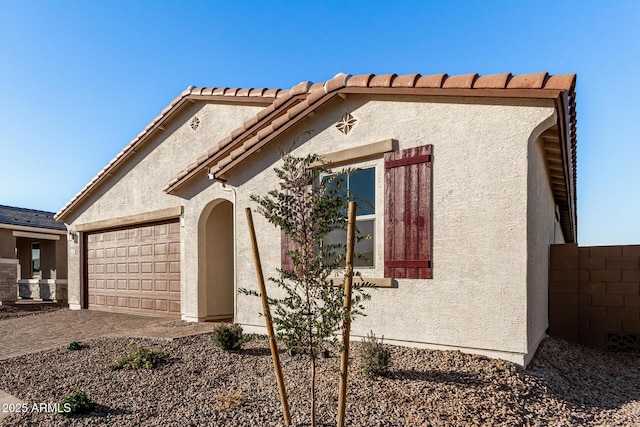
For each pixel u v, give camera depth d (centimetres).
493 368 540
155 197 1262
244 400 489
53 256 2056
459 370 540
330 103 763
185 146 1212
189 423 436
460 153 617
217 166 897
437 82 613
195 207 1089
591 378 595
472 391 483
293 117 780
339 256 405
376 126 707
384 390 490
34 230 1858
